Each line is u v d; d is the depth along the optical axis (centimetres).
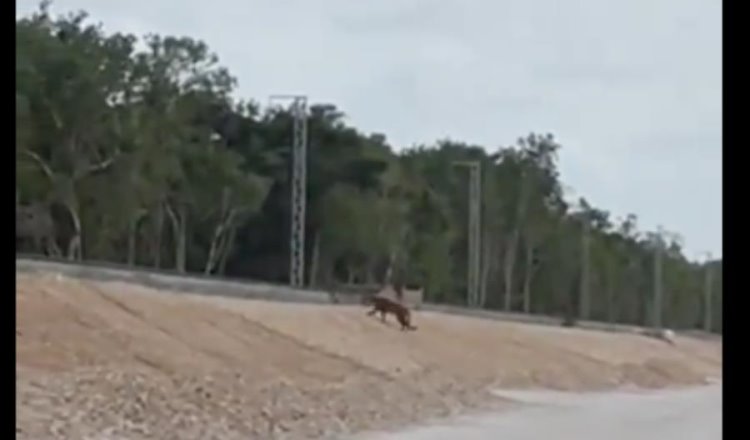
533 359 15262
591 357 17488
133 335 8350
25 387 6203
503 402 10256
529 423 8544
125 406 6384
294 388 8462
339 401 8306
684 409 10638
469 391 10675
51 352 7219
